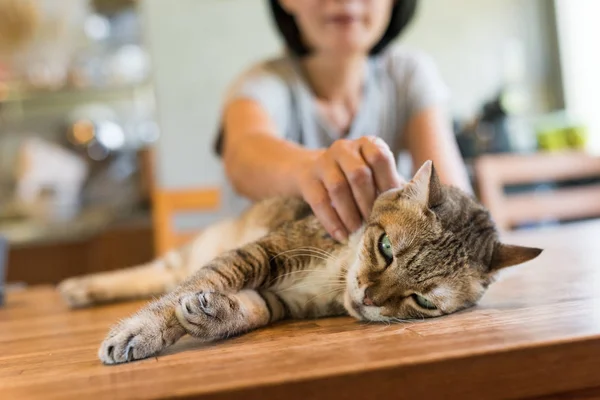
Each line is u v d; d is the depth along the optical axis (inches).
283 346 14.0
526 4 71.9
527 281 21.5
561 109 72.0
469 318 15.8
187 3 65.3
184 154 66.2
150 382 11.5
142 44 68.7
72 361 14.8
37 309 28.9
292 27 37.6
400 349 12.2
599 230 38.0
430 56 70.1
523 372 11.5
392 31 38.0
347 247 21.1
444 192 21.9
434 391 11.1
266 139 29.4
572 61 71.1
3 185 71.2
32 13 66.3
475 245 20.4
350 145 20.8
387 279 19.1
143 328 14.6
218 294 16.6
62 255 65.2
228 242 29.4
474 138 60.1
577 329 12.6
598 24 66.9
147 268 32.4
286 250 20.9
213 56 66.0
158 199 44.9
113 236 65.5
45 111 71.9
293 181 23.7
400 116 37.5
